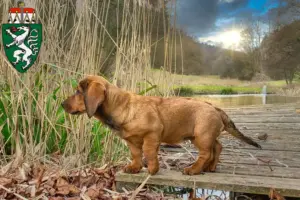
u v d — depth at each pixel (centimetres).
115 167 367
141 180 311
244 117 745
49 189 302
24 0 386
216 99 1362
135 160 321
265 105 1000
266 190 290
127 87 417
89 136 382
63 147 401
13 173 340
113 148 395
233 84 1933
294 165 372
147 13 446
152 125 306
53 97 395
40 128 393
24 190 298
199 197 307
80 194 295
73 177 328
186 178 307
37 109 388
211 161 337
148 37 440
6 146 393
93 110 290
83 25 392
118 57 407
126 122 305
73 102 305
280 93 1833
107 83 309
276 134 548
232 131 344
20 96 361
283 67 2083
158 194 310
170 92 484
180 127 322
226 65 1880
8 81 388
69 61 401
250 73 2070
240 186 294
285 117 734
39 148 370
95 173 340
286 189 286
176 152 438
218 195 329
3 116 387
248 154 418
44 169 338
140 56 429
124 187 316
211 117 320
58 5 401
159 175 314
